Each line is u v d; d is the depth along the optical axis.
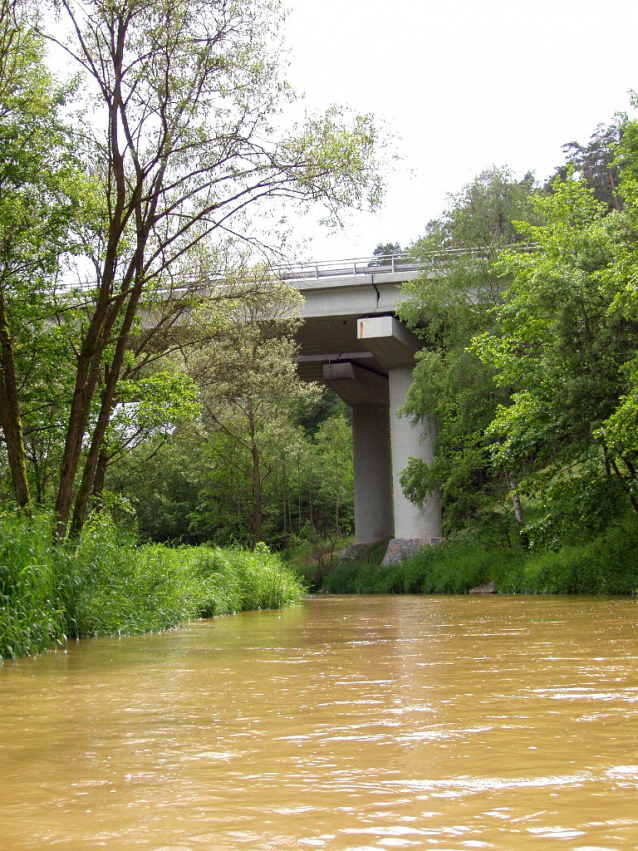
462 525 30.47
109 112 12.45
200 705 4.15
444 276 29.98
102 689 4.96
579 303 19.89
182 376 17.27
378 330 32.38
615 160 19.62
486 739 3.02
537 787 2.26
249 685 4.93
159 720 3.72
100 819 2.03
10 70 13.91
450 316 30.17
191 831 1.90
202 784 2.41
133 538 12.84
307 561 46.41
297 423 53.66
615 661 5.75
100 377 16.22
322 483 49.75
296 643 8.24
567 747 2.85
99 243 15.57
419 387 30.17
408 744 2.95
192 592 14.41
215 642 8.64
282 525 51.44
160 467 37.38
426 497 34.88
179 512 47.81
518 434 21.17
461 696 4.18
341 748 2.91
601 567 21.33
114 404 16.25
